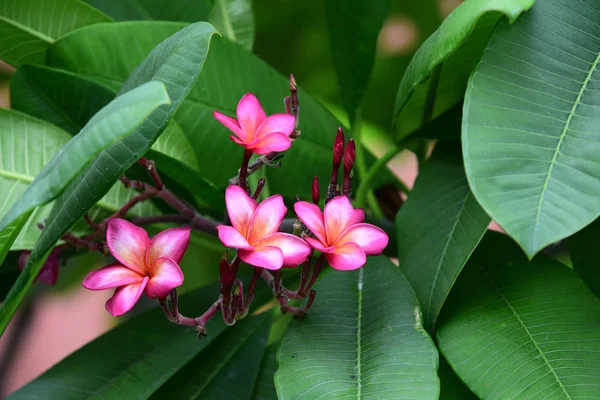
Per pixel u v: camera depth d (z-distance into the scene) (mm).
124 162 1149
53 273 1282
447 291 1213
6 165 1284
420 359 1160
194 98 1343
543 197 1115
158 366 1268
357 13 1358
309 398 1153
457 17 1170
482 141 1139
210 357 1302
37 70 1319
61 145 1309
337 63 1395
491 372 1186
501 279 1251
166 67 1167
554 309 1219
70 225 1147
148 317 1310
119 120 1056
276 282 1175
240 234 1120
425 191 1288
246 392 1290
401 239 1279
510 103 1153
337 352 1186
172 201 1274
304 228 1180
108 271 1122
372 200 1435
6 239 1169
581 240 1293
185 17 1481
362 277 1252
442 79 1256
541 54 1169
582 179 1122
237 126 1169
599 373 1172
